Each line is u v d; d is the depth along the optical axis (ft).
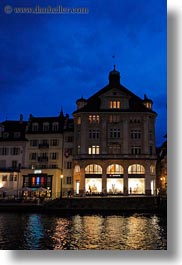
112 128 233.35
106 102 237.04
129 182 225.56
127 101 237.66
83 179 225.35
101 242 81.35
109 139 231.71
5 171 230.89
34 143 242.99
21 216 147.13
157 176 280.72
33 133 243.19
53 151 239.91
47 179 227.40
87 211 163.43
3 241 83.20
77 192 228.02
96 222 125.49
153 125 237.45
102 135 232.12
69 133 240.94
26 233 96.43
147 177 224.74
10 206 164.55
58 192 229.45
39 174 228.63
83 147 230.07
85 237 88.99
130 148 230.48
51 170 228.22
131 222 125.29
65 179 234.79
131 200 171.83
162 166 271.69
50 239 86.02
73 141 239.71
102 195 207.62
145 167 226.17
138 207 168.35
